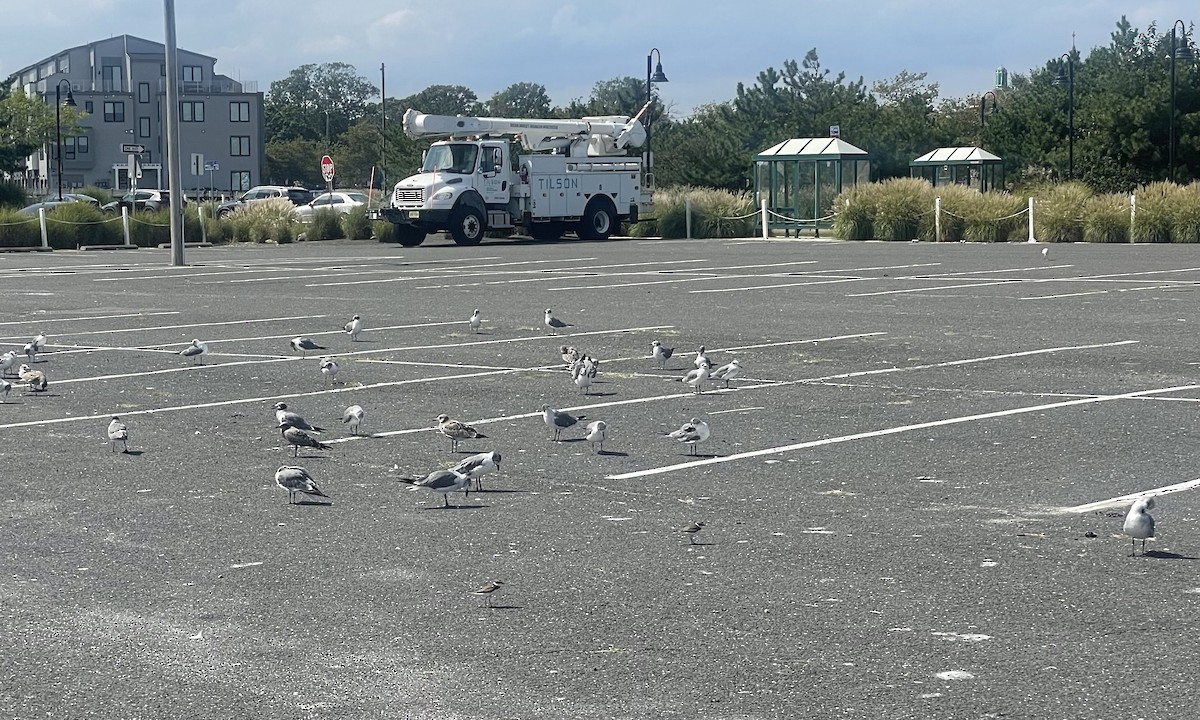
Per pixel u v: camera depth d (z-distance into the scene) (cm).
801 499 947
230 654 648
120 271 3322
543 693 596
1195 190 4144
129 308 2338
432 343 1814
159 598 736
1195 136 5825
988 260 3319
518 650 650
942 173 5647
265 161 14250
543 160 4788
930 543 830
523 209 4750
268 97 19762
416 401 1370
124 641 668
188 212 5041
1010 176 6500
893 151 7231
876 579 758
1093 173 5994
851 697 588
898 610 704
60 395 1423
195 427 1241
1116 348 1666
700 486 990
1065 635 663
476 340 1844
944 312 2098
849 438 1155
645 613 703
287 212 5178
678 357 1656
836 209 4712
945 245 4141
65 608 720
